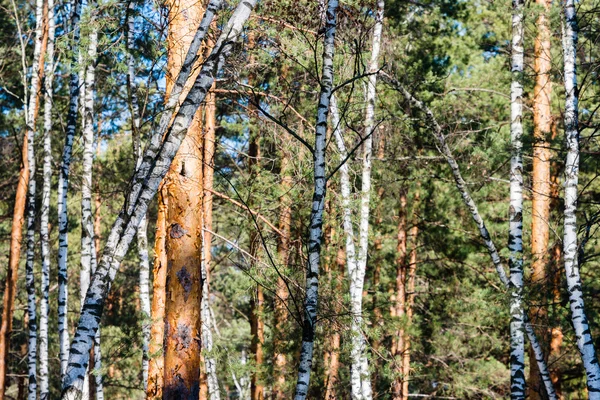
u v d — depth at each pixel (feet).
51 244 80.07
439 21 63.21
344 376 58.08
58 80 64.34
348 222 43.80
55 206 77.92
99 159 54.65
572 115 38.19
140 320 36.70
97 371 39.68
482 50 66.90
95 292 20.90
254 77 42.50
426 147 62.39
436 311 72.02
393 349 61.36
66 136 42.52
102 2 31.27
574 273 36.42
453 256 68.49
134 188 21.65
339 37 38.93
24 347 92.27
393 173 52.03
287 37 37.86
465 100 59.67
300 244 43.11
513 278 40.63
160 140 22.18
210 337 44.86
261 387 56.59
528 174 60.70
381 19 43.09
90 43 33.04
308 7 37.04
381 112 47.52
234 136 55.93
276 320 50.16
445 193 65.51
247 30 34.04
